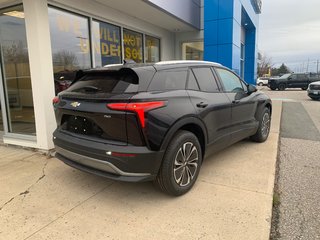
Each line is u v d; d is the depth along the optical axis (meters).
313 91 15.41
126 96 2.79
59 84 5.49
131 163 2.80
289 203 3.14
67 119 3.44
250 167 4.20
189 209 3.00
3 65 5.49
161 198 3.27
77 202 3.21
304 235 2.56
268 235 2.52
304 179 3.82
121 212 2.97
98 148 2.91
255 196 3.26
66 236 2.57
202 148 3.70
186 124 3.28
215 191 3.40
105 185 3.67
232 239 2.47
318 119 8.93
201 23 10.39
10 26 5.21
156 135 2.87
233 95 4.35
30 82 5.09
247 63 17.16
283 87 26.59
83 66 6.21
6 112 5.62
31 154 5.03
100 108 2.89
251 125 5.00
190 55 12.11
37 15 4.67
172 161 3.09
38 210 3.04
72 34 5.84
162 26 9.62
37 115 4.98
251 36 16.77
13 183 3.76
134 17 8.09
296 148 5.38
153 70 3.17
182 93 3.33
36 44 4.75
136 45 8.49
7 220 2.85
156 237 2.53
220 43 9.55
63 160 3.48
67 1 5.50
